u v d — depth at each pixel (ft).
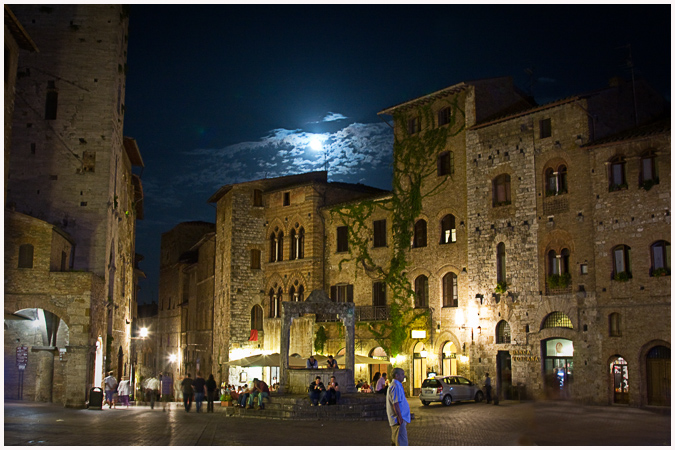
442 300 165.78
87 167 150.61
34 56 152.97
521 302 148.77
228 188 208.33
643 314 129.29
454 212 165.27
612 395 132.67
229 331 199.11
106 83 153.79
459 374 158.71
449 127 169.17
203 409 137.49
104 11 156.56
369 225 184.65
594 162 140.15
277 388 130.93
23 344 139.23
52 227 126.72
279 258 203.21
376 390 134.51
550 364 144.36
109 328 157.07
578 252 140.77
